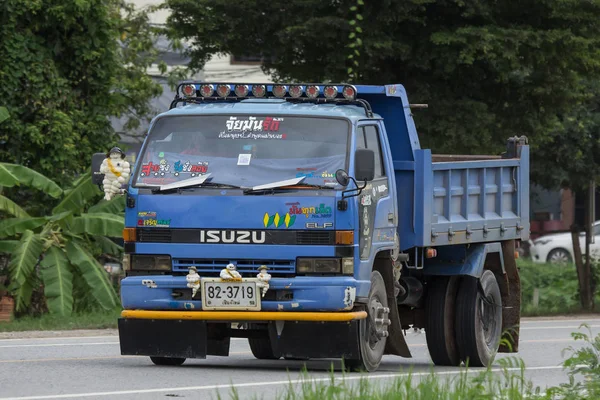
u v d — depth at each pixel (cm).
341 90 3519
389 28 6425
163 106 9531
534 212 13275
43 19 6431
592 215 8406
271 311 3256
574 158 7894
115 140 6844
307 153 3319
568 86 6850
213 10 6575
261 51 6681
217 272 3294
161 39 9781
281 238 3256
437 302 4022
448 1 6388
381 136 3581
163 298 3316
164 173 3353
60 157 6381
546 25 6619
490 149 6700
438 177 3853
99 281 5822
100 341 4581
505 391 2527
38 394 2747
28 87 6353
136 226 3341
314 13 6475
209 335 3434
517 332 4272
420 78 6638
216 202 3284
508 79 6731
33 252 5691
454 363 4072
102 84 6712
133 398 2695
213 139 3378
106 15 6694
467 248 4069
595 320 7325
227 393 2809
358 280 3278
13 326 5294
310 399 2408
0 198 5862
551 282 9419
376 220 3450
